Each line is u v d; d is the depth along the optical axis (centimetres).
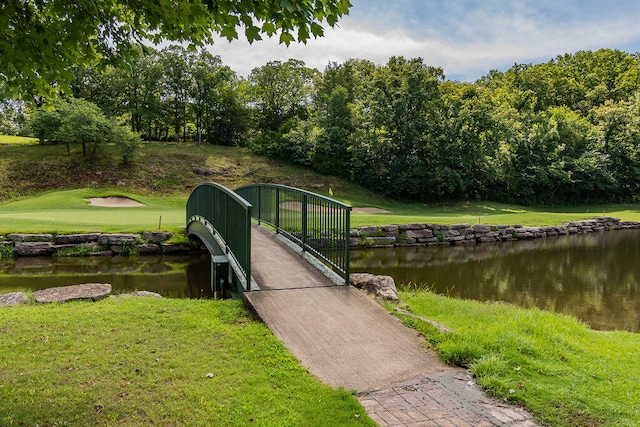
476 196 4116
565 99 5834
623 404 336
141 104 4584
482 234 2220
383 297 603
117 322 502
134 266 1409
